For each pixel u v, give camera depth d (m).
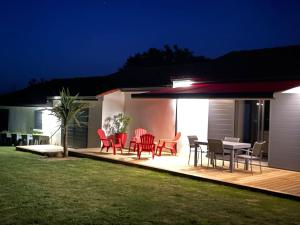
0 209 9.80
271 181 13.66
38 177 14.18
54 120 26.69
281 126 16.44
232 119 18.73
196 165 16.61
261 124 18.95
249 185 12.88
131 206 10.45
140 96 19.88
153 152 18.69
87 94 23.91
